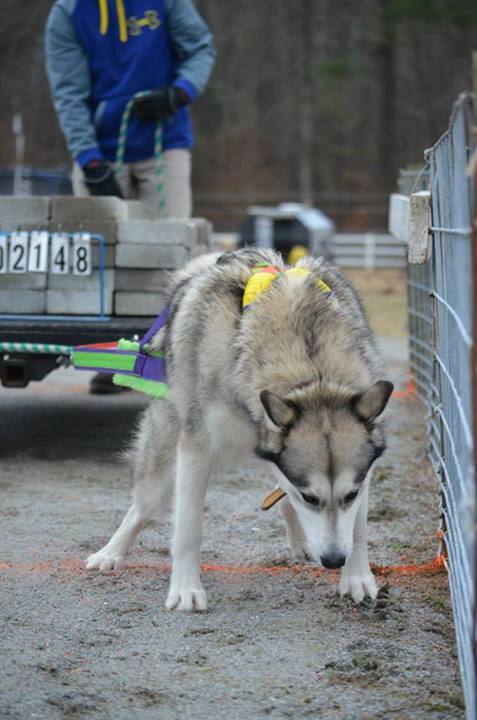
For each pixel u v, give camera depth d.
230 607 6.29
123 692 5.08
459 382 5.28
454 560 5.77
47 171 17.95
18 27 49.78
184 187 12.35
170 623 6.01
